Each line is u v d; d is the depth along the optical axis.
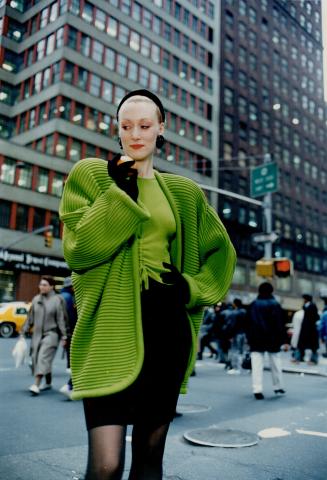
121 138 1.71
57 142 36.34
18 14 39.62
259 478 3.38
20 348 7.28
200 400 6.79
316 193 63.38
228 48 52.84
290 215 57.22
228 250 1.86
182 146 45.12
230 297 45.03
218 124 49.47
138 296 1.51
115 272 1.53
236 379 9.58
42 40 38.22
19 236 34.03
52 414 5.45
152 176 1.78
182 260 1.79
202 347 14.41
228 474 3.45
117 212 1.40
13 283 34.03
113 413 1.42
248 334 7.36
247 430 4.88
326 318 12.92
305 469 3.62
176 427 4.96
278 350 7.58
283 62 61.69
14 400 6.31
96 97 38.66
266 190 15.38
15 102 39.59
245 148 52.47
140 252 1.60
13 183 34.22
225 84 51.47
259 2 58.94
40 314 7.15
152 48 43.69
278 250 53.97
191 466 3.62
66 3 37.06
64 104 36.62
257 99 55.69
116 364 1.45
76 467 3.50
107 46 39.78
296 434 4.76
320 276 60.56
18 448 3.99
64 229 1.58
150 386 1.49
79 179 1.62
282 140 58.62
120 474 1.40
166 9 45.50
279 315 7.51
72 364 1.52
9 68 39.47
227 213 47.97
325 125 68.19
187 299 1.64
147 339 1.51
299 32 65.94
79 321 1.53
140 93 1.73
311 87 66.56
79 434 4.52
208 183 46.88
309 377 10.23
